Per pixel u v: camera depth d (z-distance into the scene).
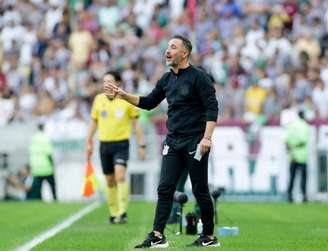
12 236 39.78
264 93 82.81
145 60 91.00
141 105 31.81
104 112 48.59
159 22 97.06
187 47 31.19
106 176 48.81
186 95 31.00
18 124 77.44
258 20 95.19
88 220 50.25
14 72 94.62
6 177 76.25
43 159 73.88
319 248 31.92
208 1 98.25
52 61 94.00
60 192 75.25
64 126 75.94
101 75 88.56
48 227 45.25
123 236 38.31
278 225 45.47
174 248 30.94
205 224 31.78
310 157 73.12
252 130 73.56
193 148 30.89
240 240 35.41
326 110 82.88
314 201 73.00
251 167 73.50
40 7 102.44
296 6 97.38
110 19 99.56
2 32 99.31
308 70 85.75
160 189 31.28
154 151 74.00
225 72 86.69
